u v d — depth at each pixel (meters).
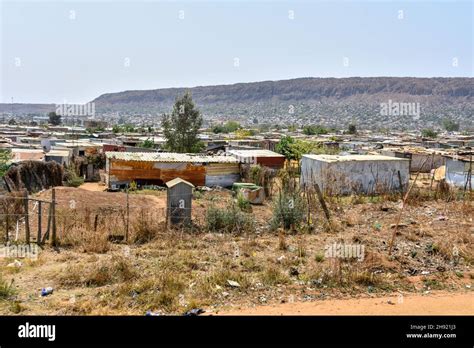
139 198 25.58
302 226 17.75
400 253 13.73
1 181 22.31
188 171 34.41
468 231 16.42
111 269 11.83
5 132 75.62
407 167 31.06
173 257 13.20
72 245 14.62
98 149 49.53
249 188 27.69
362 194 26.81
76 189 24.33
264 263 12.84
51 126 113.31
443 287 11.41
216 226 17.69
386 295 10.80
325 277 11.56
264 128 144.75
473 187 32.22
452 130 157.75
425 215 19.64
